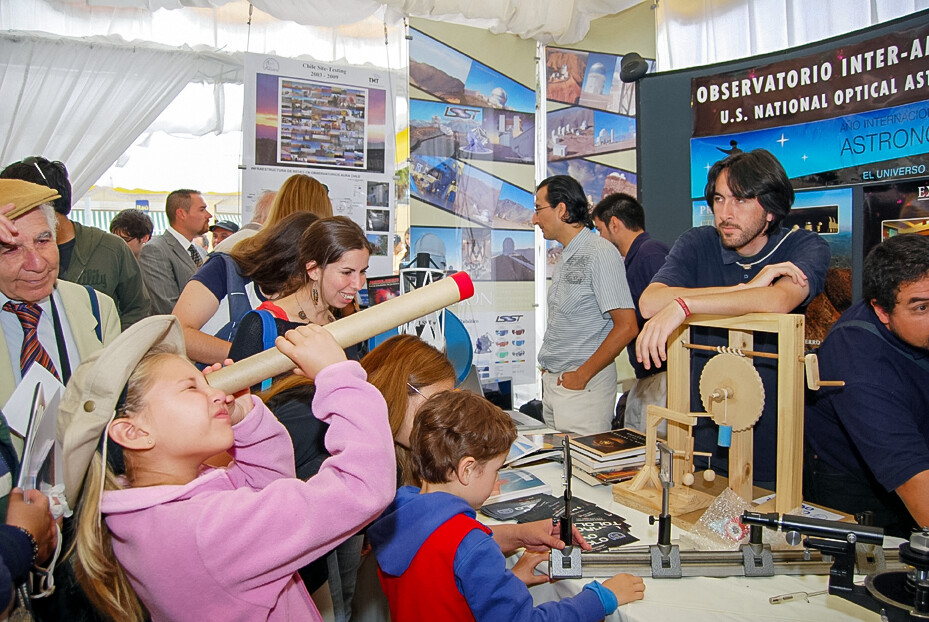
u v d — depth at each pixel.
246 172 2.93
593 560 1.21
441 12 3.07
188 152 3.40
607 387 2.48
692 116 2.61
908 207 2.09
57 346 1.27
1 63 2.70
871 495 1.45
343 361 0.83
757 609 1.05
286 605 0.89
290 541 0.74
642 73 2.71
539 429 2.07
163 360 0.82
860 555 1.13
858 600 0.95
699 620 1.03
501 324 3.56
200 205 3.19
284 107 2.97
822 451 1.53
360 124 3.13
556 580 1.19
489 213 3.50
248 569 0.74
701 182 2.61
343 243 1.42
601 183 3.76
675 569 1.17
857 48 2.16
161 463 0.80
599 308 2.46
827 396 1.46
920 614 0.86
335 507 0.75
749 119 2.46
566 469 1.24
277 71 2.95
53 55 2.76
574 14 3.37
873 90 2.13
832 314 2.32
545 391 2.68
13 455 0.93
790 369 1.34
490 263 3.52
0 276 1.13
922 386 1.26
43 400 0.84
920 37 2.01
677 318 1.45
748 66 2.47
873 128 2.14
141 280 2.39
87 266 2.20
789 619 1.02
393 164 3.21
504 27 3.28
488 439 1.09
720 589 1.13
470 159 3.43
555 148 3.64
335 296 1.44
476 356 3.50
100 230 2.29
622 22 3.74
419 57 3.26
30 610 0.79
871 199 2.18
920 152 2.03
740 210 1.60
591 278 2.44
